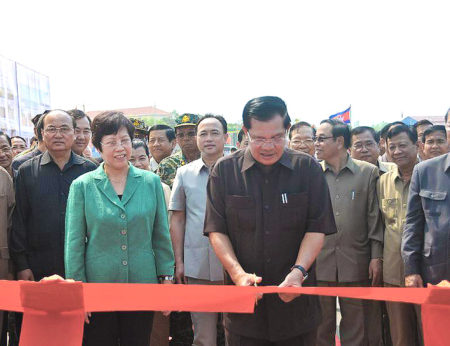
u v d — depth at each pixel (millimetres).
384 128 4480
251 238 2240
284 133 2123
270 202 2225
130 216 2494
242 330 2299
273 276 2244
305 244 2205
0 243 2982
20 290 1897
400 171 3311
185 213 3500
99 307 1903
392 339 3193
